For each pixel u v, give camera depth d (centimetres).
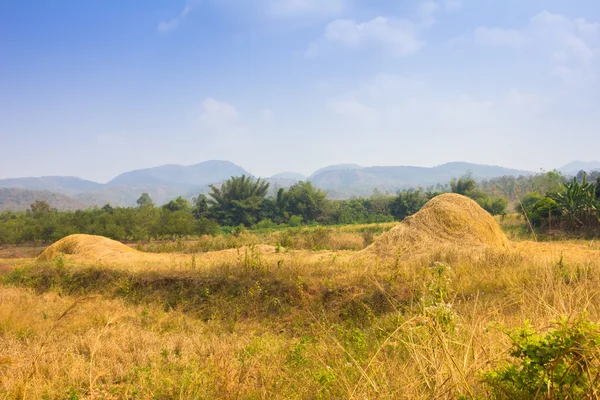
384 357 405
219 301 841
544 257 819
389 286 746
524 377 233
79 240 1586
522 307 444
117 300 884
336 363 421
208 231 3531
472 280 723
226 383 397
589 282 591
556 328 246
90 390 402
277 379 411
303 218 4872
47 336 605
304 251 1411
